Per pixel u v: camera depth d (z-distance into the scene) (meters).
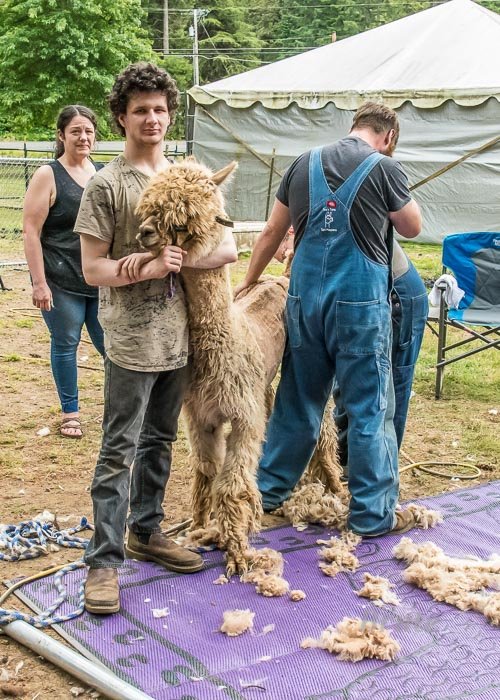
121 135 3.79
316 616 3.72
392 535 4.56
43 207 5.60
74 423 6.06
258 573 4.01
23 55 33.19
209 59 60.28
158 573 4.07
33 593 3.87
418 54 15.16
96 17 34.06
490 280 7.30
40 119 34.47
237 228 13.45
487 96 13.87
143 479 4.10
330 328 4.36
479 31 15.37
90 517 4.76
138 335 3.67
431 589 3.92
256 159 15.70
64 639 3.51
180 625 3.62
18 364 8.02
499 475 5.55
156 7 61.88
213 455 4.30
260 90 15.38
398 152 15.06
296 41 61.38
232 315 3.98
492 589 3.97
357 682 3.23
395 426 4.98
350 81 15.17
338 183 4.26
